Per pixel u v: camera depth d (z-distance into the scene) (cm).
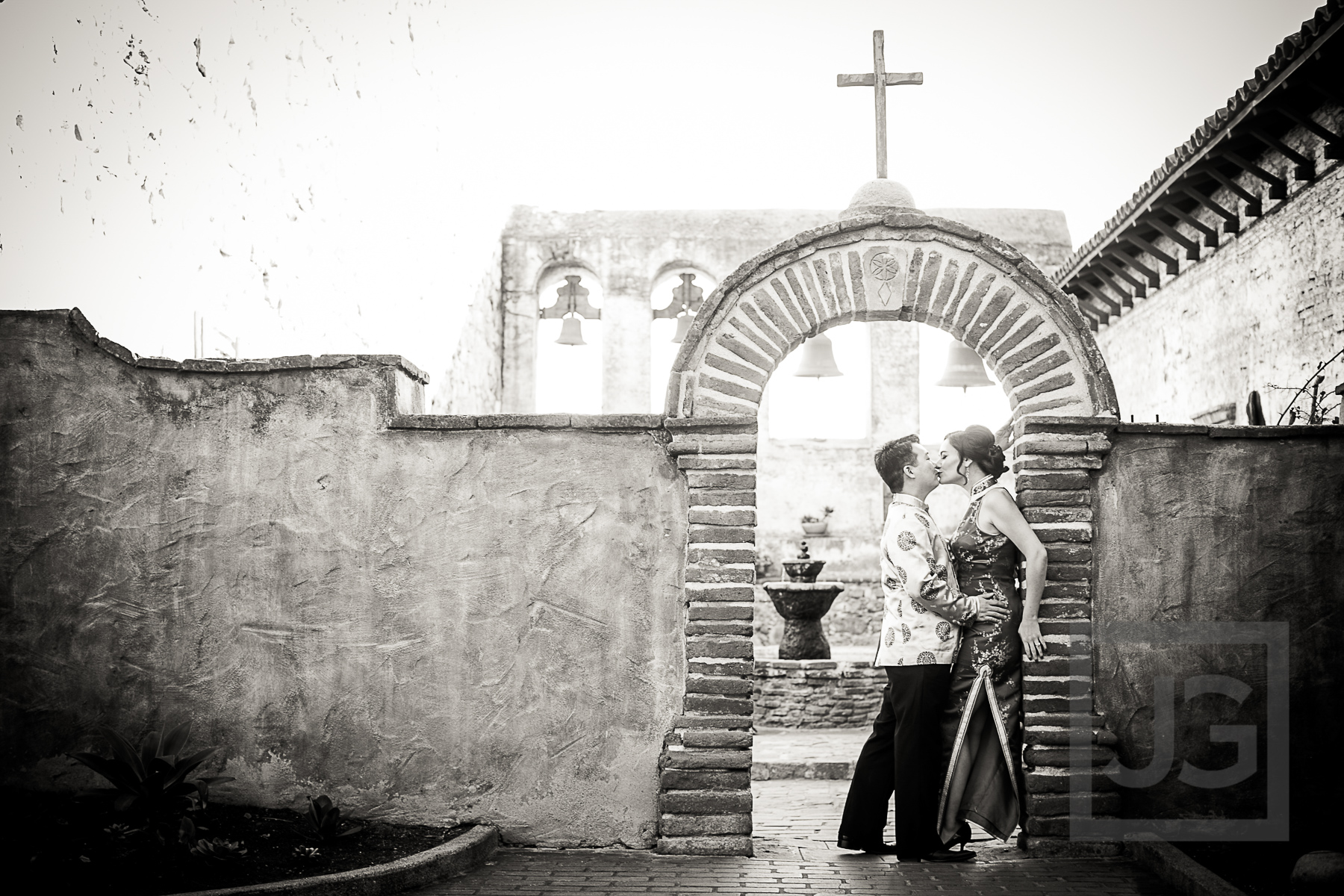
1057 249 1716
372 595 612
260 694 611
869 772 607
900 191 687
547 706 604
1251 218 1043
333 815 572
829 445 1769
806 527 1712
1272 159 997
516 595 609
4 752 610
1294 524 611
